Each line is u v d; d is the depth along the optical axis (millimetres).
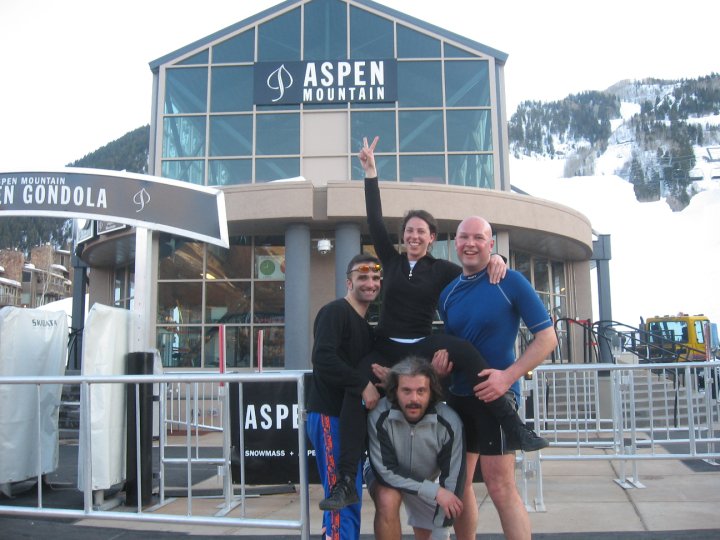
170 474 7898
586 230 15352
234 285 13930
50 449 6770
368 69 15086
